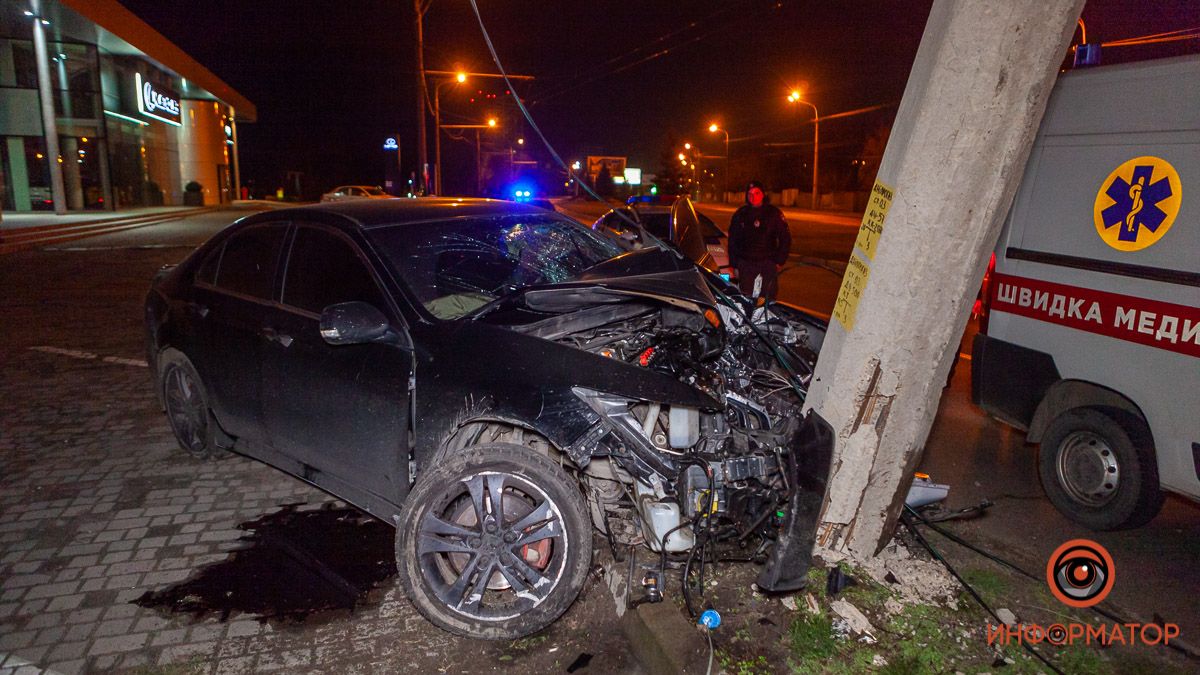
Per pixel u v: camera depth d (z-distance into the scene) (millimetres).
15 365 7672
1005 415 4926
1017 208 4703
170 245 21047
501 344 3352
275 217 4504
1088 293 4219
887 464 3449
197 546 4055
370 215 4195
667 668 2879
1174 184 3760
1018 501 4660
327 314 3453
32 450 5395
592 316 3670
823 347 3672
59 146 30922
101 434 5723
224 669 3051
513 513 3342
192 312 4723
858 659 2947
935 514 4289
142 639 3244
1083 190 4250
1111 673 2965
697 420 3348
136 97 36469
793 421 3553
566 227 4859
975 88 2930
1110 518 4129
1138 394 3959
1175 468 3809
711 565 3555
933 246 3127
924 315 3213
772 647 3016
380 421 3518
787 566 3100
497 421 3215
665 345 3635
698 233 8297
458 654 3156
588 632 3289
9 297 11828
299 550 4020
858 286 3402
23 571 3787
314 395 3832
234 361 4359
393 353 3523
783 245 8852
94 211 32000
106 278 14047
